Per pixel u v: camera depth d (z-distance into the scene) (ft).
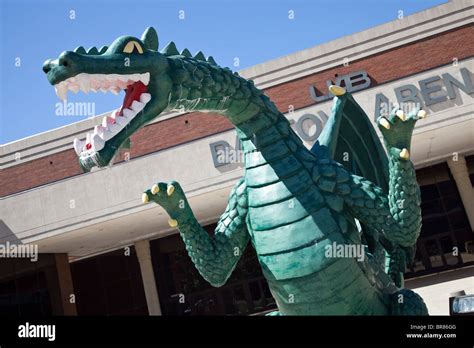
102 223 54.60
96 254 75.87
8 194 56.75
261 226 14.69
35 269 66.13
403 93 49.11
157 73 13.51
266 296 70.54
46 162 56.24
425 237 67.21
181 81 13.97
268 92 52.16
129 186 53.36
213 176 51.72
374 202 14.69
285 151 14.96
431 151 60.75
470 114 48.06
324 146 16.39
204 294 71.97
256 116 15.17
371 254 16.48
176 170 52.49
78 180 54.54
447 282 56.59
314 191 14.56
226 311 71.15
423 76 49.01
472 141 60.75
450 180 67.41
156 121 53.98
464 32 49.37
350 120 17.72
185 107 14.51
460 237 66.28
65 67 12.28
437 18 49.96
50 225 54.65
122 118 13.05
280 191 14.62
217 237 15.78
